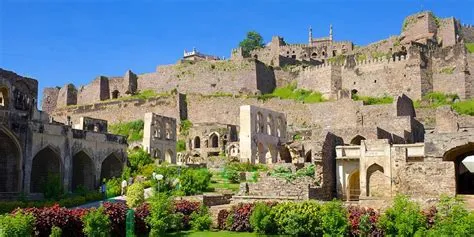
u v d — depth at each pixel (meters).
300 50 128.62
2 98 49.50
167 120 79.44
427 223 28.34
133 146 80.81
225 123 98.44
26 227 28.25
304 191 38.94
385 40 112.19
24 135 48.28
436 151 42.00
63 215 30.80
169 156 79.06
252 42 148.12
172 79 114.44
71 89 125.69
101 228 30.89
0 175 47.47
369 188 44.44
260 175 46.84
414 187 40.00
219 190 45.59
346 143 54.69
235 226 34.41
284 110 94.94
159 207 34.19
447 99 87.50
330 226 30.20
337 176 46.25
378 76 94.50
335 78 98.94
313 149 49.09
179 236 33.47
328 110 89.06
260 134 71.38
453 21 105.00
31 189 50.91
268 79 109.69
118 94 121.19
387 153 43.53
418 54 91.00
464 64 88.56
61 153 51.78
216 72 110.06
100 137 57.34
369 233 29.48
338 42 128.00
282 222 31.91
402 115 79.69
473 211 29.27
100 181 56.91
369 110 82.44
